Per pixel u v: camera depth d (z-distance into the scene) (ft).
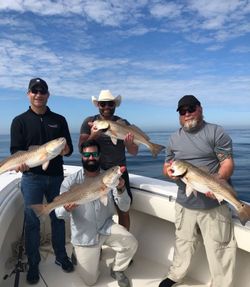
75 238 11.71
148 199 13.17
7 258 12.91
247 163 52.70
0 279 11.66
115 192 12.10
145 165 49.06
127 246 11.78
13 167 11.46
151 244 13.88
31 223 11.96
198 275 12.27
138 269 13.09
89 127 13.78
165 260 13.37
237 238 10.66
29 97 12.09
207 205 10.71
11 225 13.48
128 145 13.23
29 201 11.97
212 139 10.62
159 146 13.52
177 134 11.37
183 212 11.28
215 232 10.72
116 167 10.47
